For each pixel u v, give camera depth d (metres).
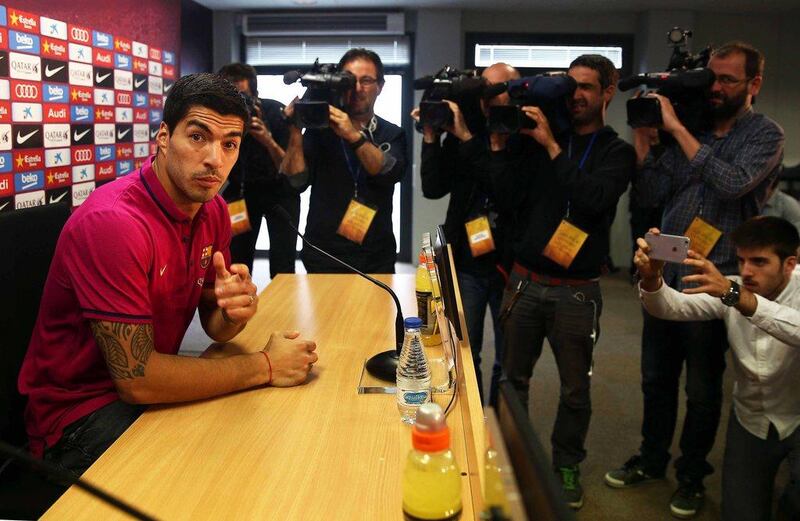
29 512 1.27
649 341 2.19
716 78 2.01
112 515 0.89
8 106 2.57
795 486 1.72
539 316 2.16
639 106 2.07
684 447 2.12
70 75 2.97
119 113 3.43
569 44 5.76
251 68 3.20
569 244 2.04
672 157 2.16
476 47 5.76
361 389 1.32
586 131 2.15
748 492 1.78
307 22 5.59
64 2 2.90
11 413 1.39
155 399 1.19
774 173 2.04
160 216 1.29
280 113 3.22
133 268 1.18
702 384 2.03
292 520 0.88
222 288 1.37
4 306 1.39
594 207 2.00
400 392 1.21
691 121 2.11
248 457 1.04
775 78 5.72
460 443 1.07
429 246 1.69
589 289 2.10
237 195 3.09
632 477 2.25
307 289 2.12
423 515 0.86
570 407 2.11
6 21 2.54
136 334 1.17
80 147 3.08
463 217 2.50
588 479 2.29
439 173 2.50
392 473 1.00
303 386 1.34
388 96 5.79
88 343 1.27
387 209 2.59
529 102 2.09
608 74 2.09
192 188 1.23
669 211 2.16
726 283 1.62
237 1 5.23
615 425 2.72
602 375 3.30
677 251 1.71
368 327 1.73
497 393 0.58
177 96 1.21
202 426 1.15
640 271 1.82
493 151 2.18
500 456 0.52
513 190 2.18
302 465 1.02
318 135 2.55
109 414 1.29
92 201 1.25
